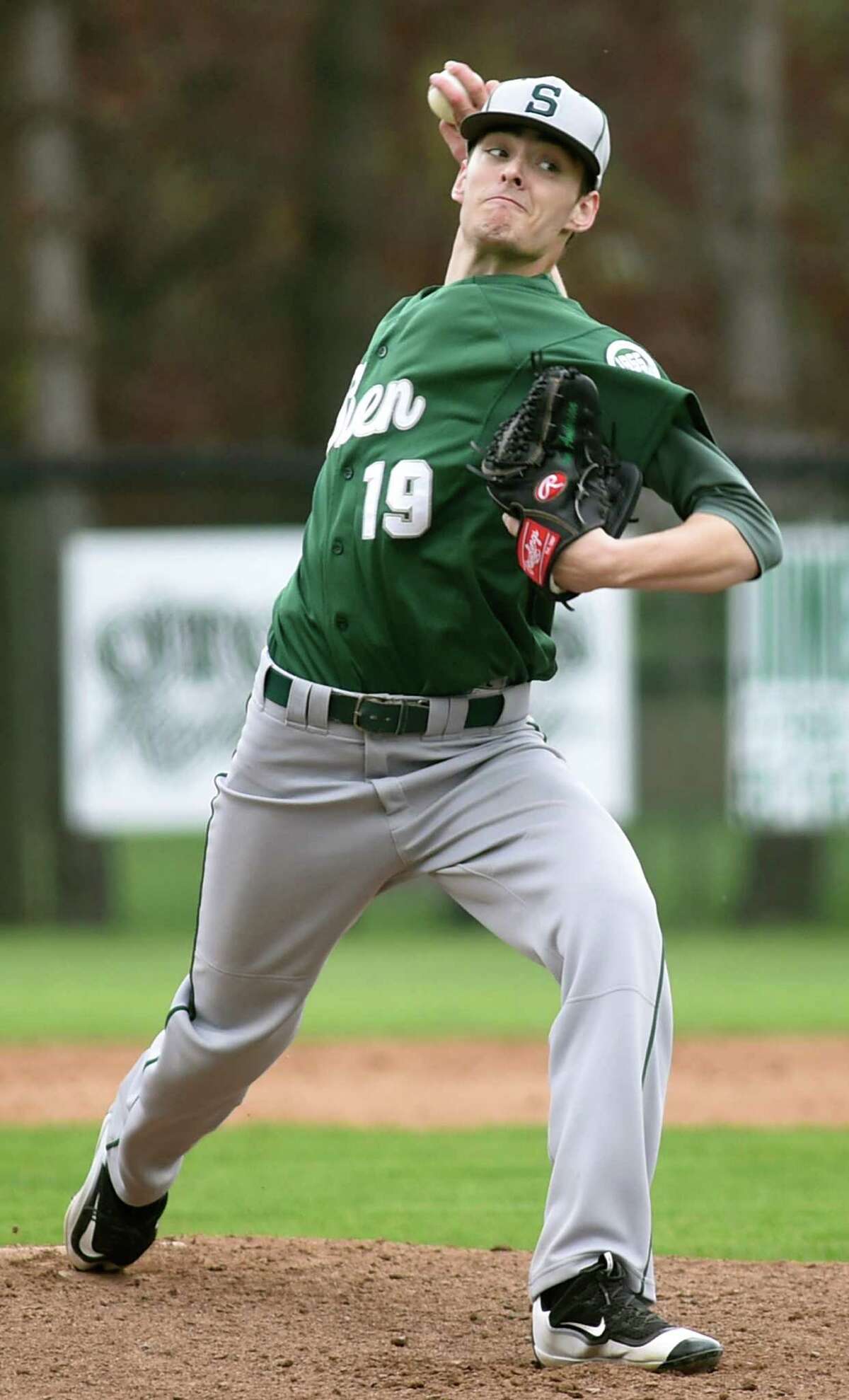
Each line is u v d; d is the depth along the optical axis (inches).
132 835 2420.0
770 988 1614.2
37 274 2650.1
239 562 2039.9
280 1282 592.1
